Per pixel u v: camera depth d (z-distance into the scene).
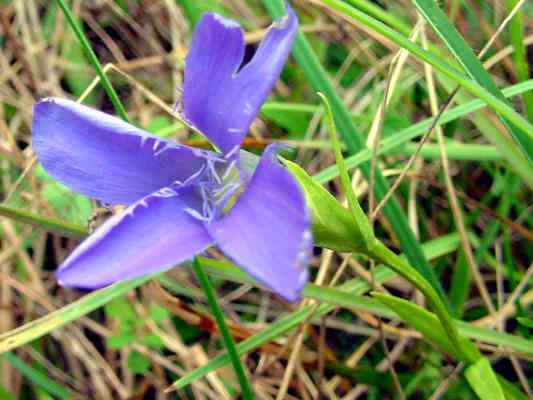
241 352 0.22
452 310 0.23
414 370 0.24
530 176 0.22
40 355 0.25
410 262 0.23
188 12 0.29
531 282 0.24
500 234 0.26
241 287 0.26
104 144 0.16
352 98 0.28
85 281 0.15
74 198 0.26
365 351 0.25
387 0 0.28
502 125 0.22
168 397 0.25
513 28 0.22
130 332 0.25
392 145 0.23
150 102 0.30
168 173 0.17
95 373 0.25
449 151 0.25
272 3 0.23
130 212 0.15
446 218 0.26
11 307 0.26
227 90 0.16
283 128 0.29
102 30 0.31
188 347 0.25
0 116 0.28
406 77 0.27
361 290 0.23
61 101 0.17
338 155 0.17
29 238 0.27
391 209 0.23
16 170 0.28
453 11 0.26
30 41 0.31
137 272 0.15
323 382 0.24
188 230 0.15
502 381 0.21
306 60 0.23
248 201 0.15
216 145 0.16
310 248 0.14
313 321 0.25
